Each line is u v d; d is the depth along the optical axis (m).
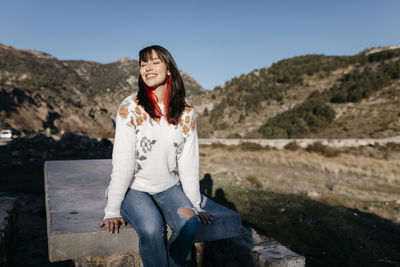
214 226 1.78
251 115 79.25
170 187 1.75
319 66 102.75
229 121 80.25
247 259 1.84
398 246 3.86
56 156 11.07
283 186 7.85
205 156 16.64
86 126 85.31
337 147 24.80
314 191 7.33
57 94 101.75
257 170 11.36
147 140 1.57
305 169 12.71
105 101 143.12
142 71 1.57
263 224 4.45
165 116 1.60
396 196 7.53
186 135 1.68
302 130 44.28
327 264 3.24
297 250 3.57
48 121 74.69
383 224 4.80
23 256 2.85
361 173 11.80
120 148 1.50
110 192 1.51
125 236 1.54
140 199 1.58
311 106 51.72
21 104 72.12
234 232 1.86
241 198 6.02
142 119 1.55
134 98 1.59
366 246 3.77
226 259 2.06
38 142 12.98
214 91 117.62
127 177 1.51
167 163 1.67
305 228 4.32
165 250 1.47
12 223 2.88
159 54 1.55
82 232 1.44
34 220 4.03
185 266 2.24
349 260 3.36
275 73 107.44
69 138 14.61
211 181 7.73
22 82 109.19
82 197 2.16
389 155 20.92
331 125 46.69
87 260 1.77
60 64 166.38
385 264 3.29
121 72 187.00
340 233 4.17
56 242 1.39
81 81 161.88
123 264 1.79
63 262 2.78
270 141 26.28
